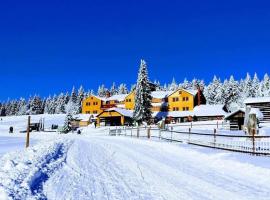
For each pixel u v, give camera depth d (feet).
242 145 73.10
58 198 26.61
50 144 78.07
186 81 561.84
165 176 41.01
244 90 449.06
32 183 31.40
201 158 61.41
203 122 227.81
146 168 47.57
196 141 95.14
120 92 576.20
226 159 55.88
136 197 28.89
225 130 167.12
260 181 38.24
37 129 320.91
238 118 174.29
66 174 39.11
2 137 164.25
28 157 48.62
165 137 130.82
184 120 304.09
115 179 37.65
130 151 74.49
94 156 61.52
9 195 24.58
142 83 258.98
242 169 46.65
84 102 403.13
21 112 632.38
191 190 32.73
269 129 135.03
